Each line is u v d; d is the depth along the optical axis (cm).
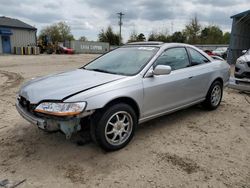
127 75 405
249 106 636
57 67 1627
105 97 350
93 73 427
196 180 312
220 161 357
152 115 429
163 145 403
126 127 393
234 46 1870
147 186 300
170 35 5988
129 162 351
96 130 357
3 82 959
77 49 4584
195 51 534
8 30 3547
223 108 609
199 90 523
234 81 780
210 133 454
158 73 406
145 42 509
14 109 578
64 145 397
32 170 331
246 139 432
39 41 4138
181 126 484
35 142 407
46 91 357
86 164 345
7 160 354
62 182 306
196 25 5606
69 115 324
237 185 303
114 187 298
